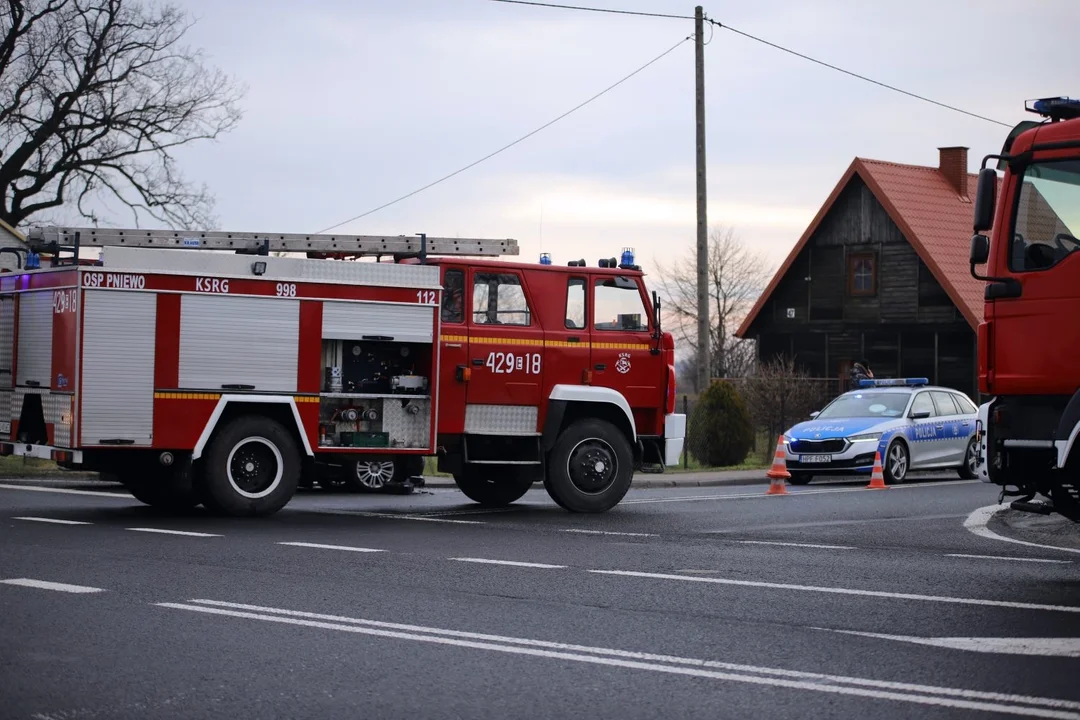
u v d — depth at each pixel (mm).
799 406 28859
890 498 18391
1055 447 9516
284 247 15633
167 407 13586
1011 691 6230
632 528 13883
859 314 44312
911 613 8367
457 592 9109
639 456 16234
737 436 25562
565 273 15844
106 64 38188
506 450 15570
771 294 45844
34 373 14102
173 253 13680
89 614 8039
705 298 25906
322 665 6746
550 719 5742
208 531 12648
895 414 22703
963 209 43281
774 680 6453
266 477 14086
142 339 13516
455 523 14156
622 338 16078
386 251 15828
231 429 13875
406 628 7738
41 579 9383
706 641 7426
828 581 9789
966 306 39469
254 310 14000
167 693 6137
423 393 14938
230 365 13867
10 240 32906
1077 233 9594
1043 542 12805
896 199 42031
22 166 38188
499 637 7496
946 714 5820
